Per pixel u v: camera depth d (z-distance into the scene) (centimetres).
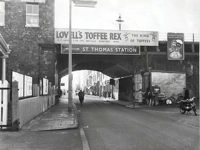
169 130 1284
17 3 3142
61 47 3189
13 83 1226
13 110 1235
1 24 3108
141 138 1079
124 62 3562
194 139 1050
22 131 1242
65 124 1467
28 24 3145
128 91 4153
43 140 1038
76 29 3212
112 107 3019
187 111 2092
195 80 3556
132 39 3312
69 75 2284
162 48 3581
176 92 3362
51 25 3167
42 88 2197
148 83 3394
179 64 3556
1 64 2608
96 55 3522
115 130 1295
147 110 2542
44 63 3131
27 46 3127
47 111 2311
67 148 897
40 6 3164
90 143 985
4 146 918
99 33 3250
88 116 1997
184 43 3550
